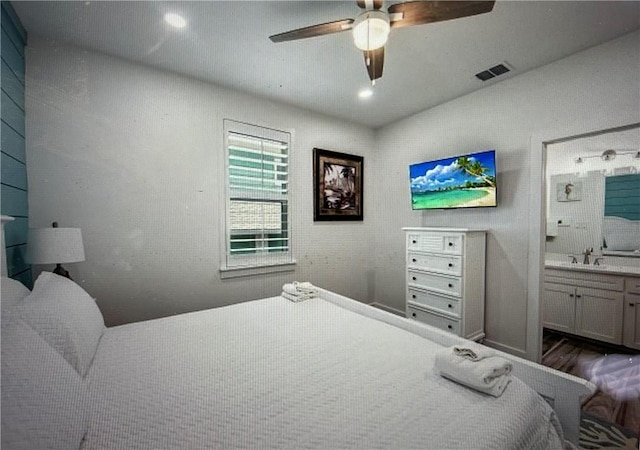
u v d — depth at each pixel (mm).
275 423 900
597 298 2846
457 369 1104
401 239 3664
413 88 2775
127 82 2254
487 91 2750
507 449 805
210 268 2670
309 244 3363
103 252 2170
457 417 910
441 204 2994
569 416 1057
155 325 1738
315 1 1662
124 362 1285
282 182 3145
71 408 833
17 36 1775
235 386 1107
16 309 1057
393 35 1956
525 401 995
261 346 1461
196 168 2578
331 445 808
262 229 3008
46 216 1962
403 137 3600
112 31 1911
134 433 856
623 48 1968
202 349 1424
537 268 2426
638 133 2957
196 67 2381
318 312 1994
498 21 1819
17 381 753
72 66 2045
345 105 3191
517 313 2570
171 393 1059
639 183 2965
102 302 2174
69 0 1620
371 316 1918
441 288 2779
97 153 2139
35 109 1918
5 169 1575
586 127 2137
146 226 2344
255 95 2916
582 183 3332
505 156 2627
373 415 929
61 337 1097
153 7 1688
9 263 1605
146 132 2334
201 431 867
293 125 3199
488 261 2771
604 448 1546
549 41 2031
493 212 2730
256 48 2123
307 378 1162
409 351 1402
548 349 2793
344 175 3633
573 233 3406
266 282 3031
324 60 2281
